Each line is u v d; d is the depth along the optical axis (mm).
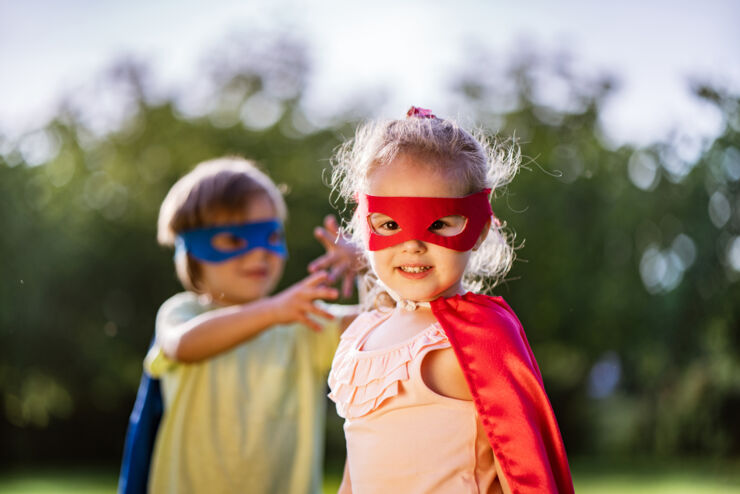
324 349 3361
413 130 2098
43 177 13289
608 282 11844
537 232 12477
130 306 13758
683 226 10180
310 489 3287
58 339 13352
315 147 13922
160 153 14062
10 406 13391
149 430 3480
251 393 3293
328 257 3229
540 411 2000
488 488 1993
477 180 2092
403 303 2174
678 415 10688
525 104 12852
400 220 2018
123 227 13711
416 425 1995
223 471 3213
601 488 9039
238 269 3424
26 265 12906
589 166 12398
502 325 2035
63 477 11727
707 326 10289
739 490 8719
